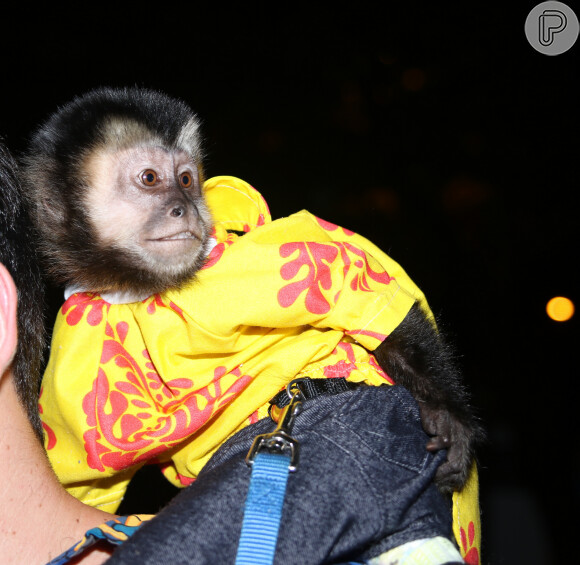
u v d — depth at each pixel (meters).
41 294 1.67
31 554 1.49
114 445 1.89
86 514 1.61
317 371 1.88
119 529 1.51
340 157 9.23
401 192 8.90
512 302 6.30
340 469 1.40
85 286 2.34
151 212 2.50
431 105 9.17
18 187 1.63
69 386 1.95
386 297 1.96
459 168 8.92
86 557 1.54
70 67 7.84
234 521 1.29
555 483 5.24
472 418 2.21
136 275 2.23
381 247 8.39
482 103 9.05
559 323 5.88
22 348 1.57
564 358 5.74
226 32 9.03
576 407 5.52
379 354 2.24
